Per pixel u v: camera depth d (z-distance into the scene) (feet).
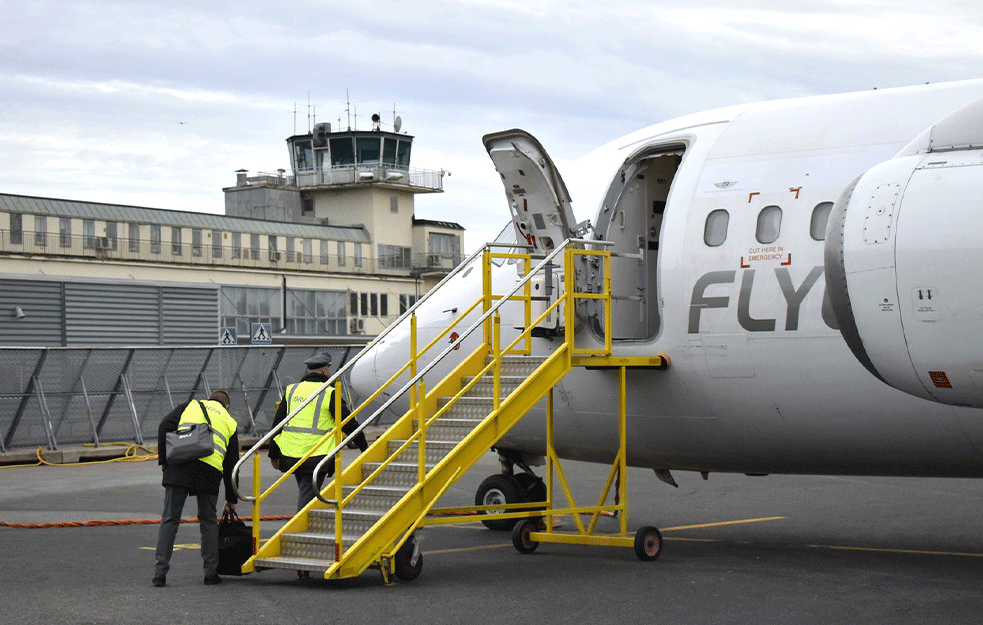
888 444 37.73
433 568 39.42
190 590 35.12
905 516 54.70
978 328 29.63
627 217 44.06
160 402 101.50
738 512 56.59
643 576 37.55
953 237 29.86
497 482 50.39
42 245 216.33
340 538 34.94
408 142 287.69
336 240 269.23
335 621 30.71
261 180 298.76
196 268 235.20
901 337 31.12
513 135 41.14
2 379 92.73
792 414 38.58
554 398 44.98
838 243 32.14
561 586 35.73
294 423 42.24
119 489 69.97
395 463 38.17
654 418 42.09
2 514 57.41
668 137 43.68
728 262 39.22
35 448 93.61
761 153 40.19
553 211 42.11
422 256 287.69
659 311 40.96
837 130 39.04
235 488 36.83
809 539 47.24
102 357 98.07
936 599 33.55
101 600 33.50
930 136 31.86
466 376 41.83
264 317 248.32
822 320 36.91
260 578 37.50
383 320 278.05
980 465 37.45
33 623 30.55
